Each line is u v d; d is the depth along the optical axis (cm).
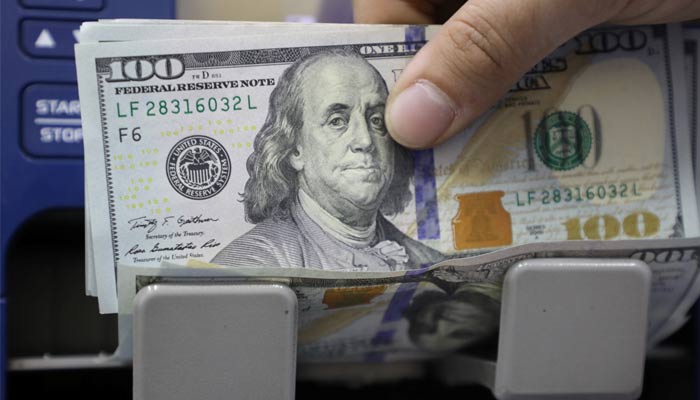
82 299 70
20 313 69
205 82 57
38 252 70
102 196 55
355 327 62
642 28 61
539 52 55
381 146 59
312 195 58
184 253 56
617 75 61
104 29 56
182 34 57
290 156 58
